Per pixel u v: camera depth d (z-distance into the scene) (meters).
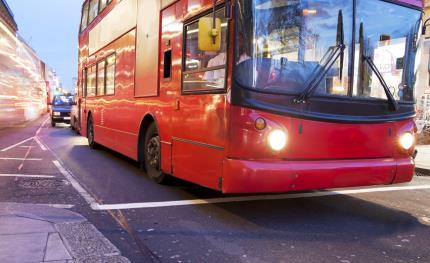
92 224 5.44
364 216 6.14
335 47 5.45
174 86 6.87
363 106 5.62
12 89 28.50
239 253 4.57
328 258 4.47
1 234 4.78
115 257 4.31
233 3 5.21
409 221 5.95
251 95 5.11
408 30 6.02
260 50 5.15
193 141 6.18
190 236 5.09
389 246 4.89
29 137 18.53
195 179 6.12
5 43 25.59
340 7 5.52
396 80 5.93
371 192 7.84
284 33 5.27
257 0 5.17
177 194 7.21
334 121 5.42
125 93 9.65
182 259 4.37
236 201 6.80
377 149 5.76
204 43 5.25
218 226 5.50
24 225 5.12
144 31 8.38
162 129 7.34
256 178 5.06
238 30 5.16
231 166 5.19
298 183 5.20
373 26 5.71
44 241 4.60
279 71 5.21
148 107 8.06
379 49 5.75
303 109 5.29
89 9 14.66
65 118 27.39
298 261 4.38
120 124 10.07
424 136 15.74
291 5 5.31
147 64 8.16
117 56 10.45
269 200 6.91
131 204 6.52
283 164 5.16
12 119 28.58
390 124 5.84
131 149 9.20
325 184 5.35
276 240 5.00
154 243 4.83
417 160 11.95
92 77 13.62
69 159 11.28
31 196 6.86
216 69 5.59
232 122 5.19
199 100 6.01
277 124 5.16
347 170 5.44
